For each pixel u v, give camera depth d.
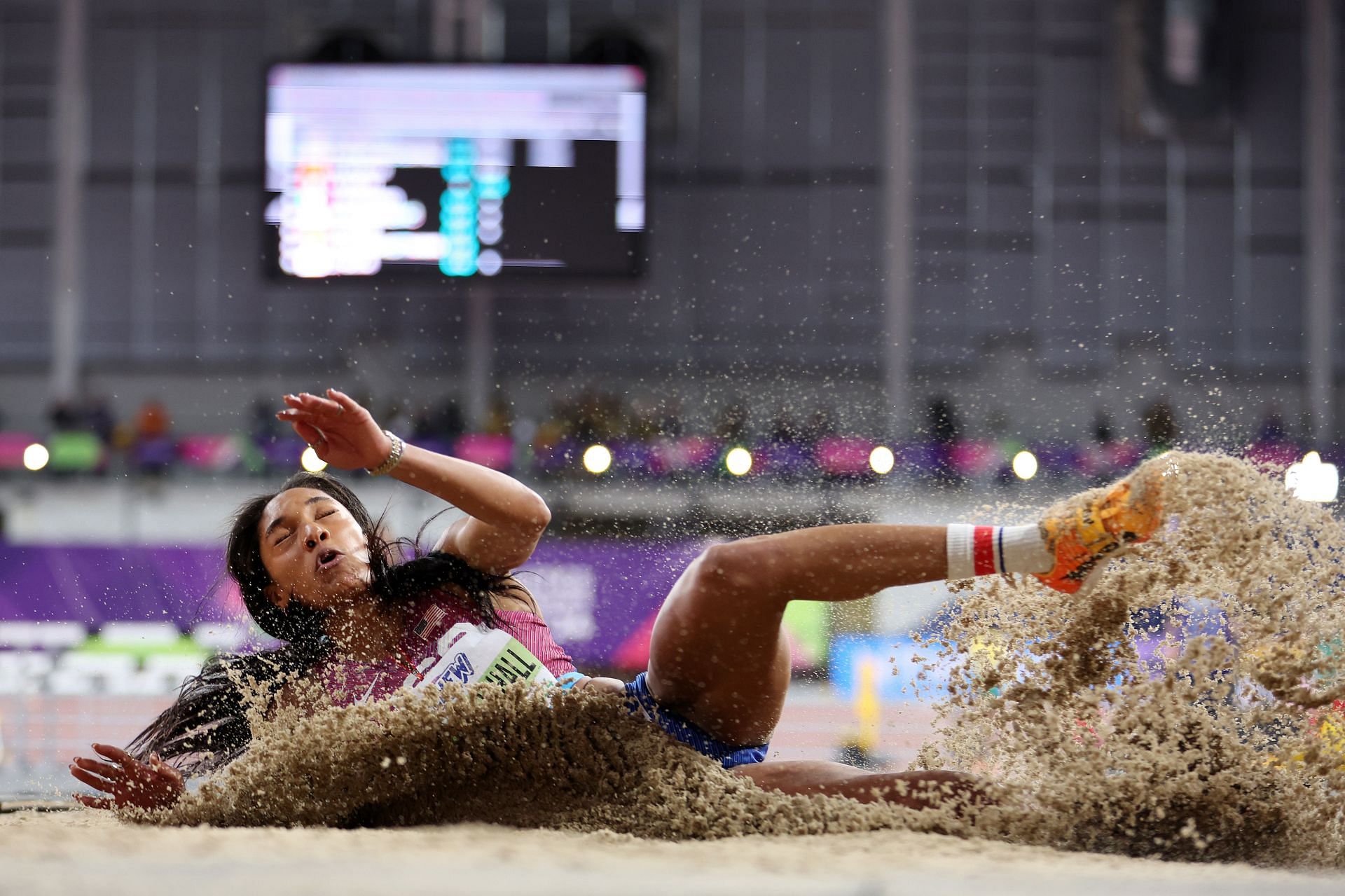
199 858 2.78
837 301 24.97
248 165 25.88
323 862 2.73
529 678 4.54
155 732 4.92
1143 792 3.81
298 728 4.23
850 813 3.90
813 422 23.77
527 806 4.10
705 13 25.52
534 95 19.12
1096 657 4.15
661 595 16.09
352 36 19.86
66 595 16.25
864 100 25.42
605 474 21.17
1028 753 4.11
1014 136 25.48
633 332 24.81
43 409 25.27
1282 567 3.98
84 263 25.70
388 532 5.04
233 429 25.17
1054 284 25.17
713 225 25.16
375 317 25.20
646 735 4.21
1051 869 3.06
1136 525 3.93
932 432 23.98
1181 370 24.73
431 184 19.08
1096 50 25.45
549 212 19.03
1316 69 25.08
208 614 5.96
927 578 3.96
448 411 23.11
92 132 25.95
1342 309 24.80
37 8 26.02
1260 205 25.16
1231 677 3.96
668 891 2.32
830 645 14.17
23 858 2.78
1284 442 23.83
